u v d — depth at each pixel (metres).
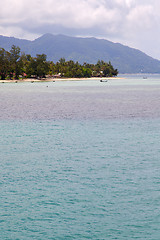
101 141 41.56
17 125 55.44
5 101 113.38
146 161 31.50
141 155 34.00
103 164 30.53
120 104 100.06
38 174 27.53
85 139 42.91
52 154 34.72
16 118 65.12
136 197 22.09
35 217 19.31
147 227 18.02
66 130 50.03
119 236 17.17
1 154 34.88
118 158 32.78
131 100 117.50
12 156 33.97
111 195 22.47
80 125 55.19
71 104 100.81
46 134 46.62
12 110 81.62
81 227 18.12
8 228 18.11
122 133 47.19
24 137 44.47
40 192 23.23
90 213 19.73
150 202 21.23
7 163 31.20
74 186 24.39
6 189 23.91
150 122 58.47
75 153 35.06
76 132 48.22
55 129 51.00
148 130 49.62
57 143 40.41
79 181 25.55
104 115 70.06
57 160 32.19
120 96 142.00
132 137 44.06
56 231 17.73
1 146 38.84
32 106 93.56
